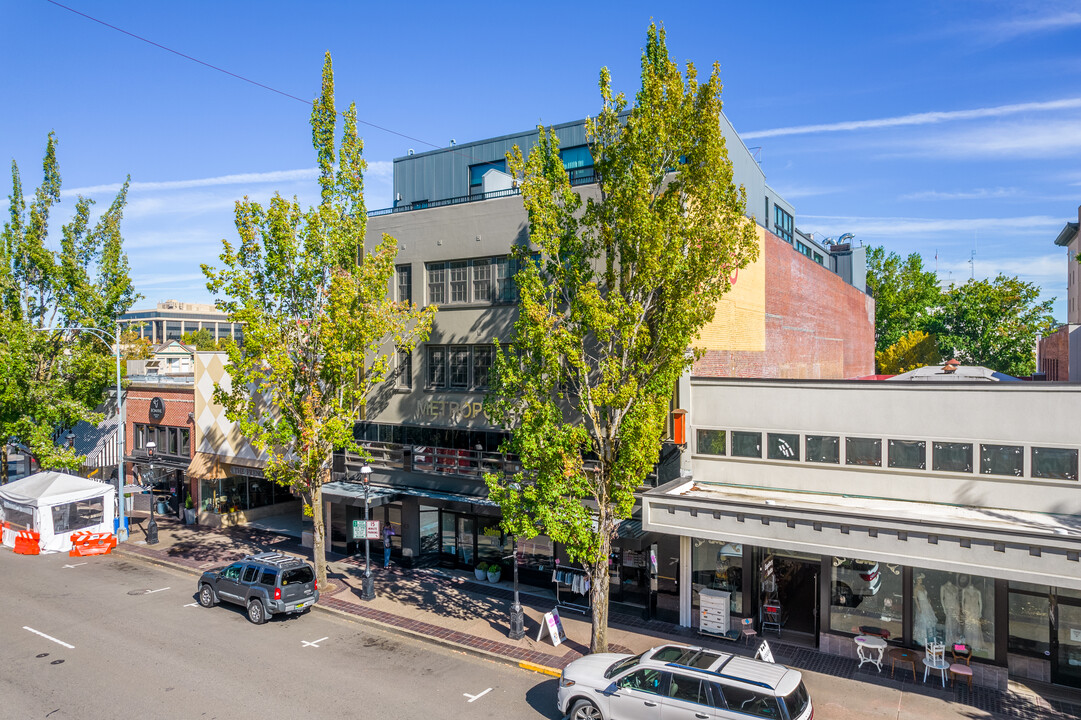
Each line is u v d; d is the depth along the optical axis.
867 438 19.11
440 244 26.08
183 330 161.88
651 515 19.38
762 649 16.52
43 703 15.80
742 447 20.97
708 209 16.56
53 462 33.62
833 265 57.22
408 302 25.38
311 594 21.89
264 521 35.47
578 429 17.17
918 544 15.79
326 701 16.00
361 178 24.34
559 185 18.12
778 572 19.88
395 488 27.12
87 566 28.11
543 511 16.84
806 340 34.50
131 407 38.06
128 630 20.72
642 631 20.36
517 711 15.57
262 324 22.84
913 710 15.38
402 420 27.22
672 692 13.46
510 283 24.56
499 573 25.19
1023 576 14.72
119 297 36.78
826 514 16.83
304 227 23.41
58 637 20.09
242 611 22.64
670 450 21.59
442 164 35.12
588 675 14.67
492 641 19.55
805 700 12.85
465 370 25.73
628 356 17.42
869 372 59.50
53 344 35.44
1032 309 71.81
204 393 33.62
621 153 17.11
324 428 22.78
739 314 25.17
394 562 27.77
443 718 15.21
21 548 30.22
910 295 82.31
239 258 22.94
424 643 19.81
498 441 24.94
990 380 17.56
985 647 17.00
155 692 16.42
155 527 30.94
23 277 35.53
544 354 16.86
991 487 17.56
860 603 18.48
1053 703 15.68
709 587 20.48
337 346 22.98
